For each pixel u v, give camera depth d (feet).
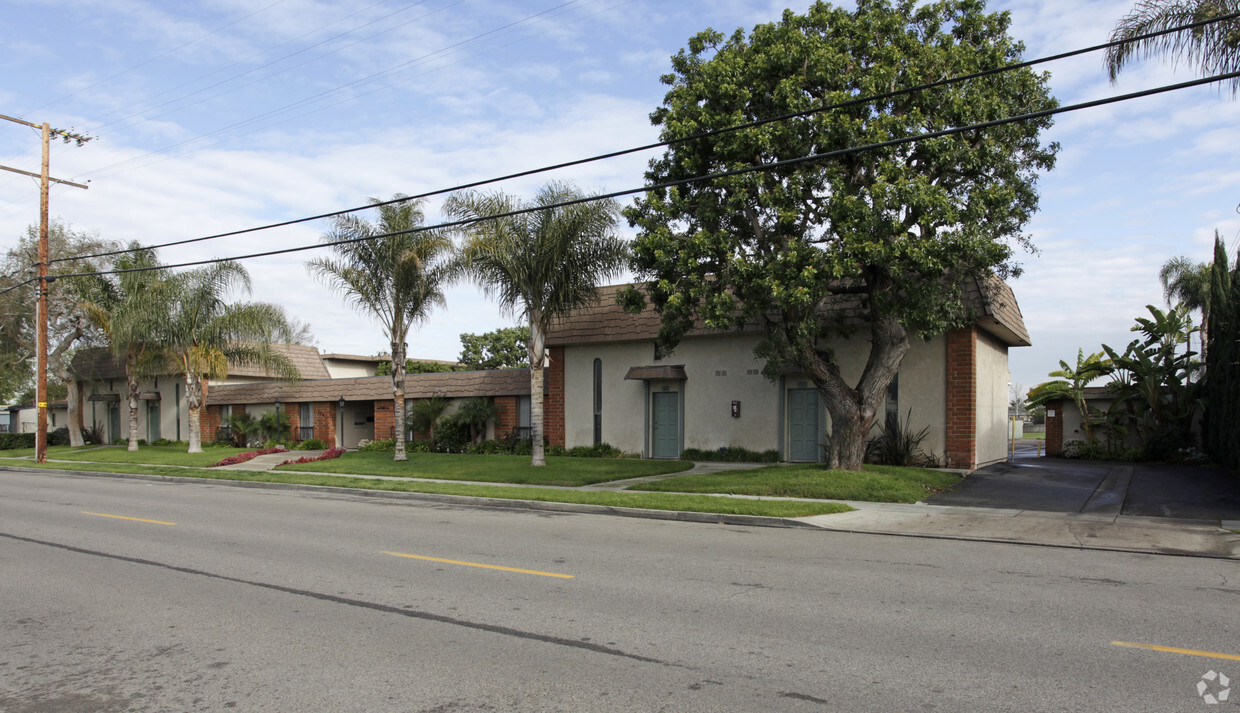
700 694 16.30
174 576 28.45
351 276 77.82
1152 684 16.63
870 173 51.60
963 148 48.88
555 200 68.54
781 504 45.70
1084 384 88.53
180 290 100.42
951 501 48.47
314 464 81.71
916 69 49.44
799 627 21.31
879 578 27.66
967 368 63.10
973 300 61.31
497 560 31.24
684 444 76.54
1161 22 45.93
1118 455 82.23
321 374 144.87
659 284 53.26
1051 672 17.46
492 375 95.91
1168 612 22.71
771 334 55.47
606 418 81.46
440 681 17.22
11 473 87.56
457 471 68.95
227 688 16.93
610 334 79.20
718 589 25.91
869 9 52.75
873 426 66.90
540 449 70.90
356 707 15.72
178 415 131.64
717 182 51.75
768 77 52.01
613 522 43.04
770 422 72.08
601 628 21.31
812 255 49.06
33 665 18.65
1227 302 67.72
